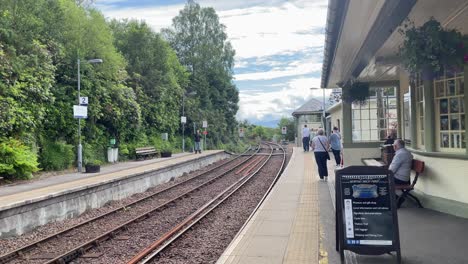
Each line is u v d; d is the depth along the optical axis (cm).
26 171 1666
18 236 1066
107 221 1238
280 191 1388
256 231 849
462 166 829
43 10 2133
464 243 675
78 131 2141
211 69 5894
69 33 2306
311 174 1858
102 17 2781
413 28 695
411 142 1122
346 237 594
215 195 1727
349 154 1852
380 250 583
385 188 591
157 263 802
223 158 4059
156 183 2116
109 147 2612
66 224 1207
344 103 1855
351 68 1372
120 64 2797
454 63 662
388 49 1083
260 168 2723
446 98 906
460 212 838
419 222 813
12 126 1712
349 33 930
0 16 1820
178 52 5950
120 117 2703
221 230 1086
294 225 895
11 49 1741
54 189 1355
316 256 659
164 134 3631
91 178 1697
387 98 1884
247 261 654
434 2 692
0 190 1373
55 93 2156
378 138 1884
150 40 3700
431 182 946
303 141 3538
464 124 849
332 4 776
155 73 3569
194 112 4694
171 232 1032
